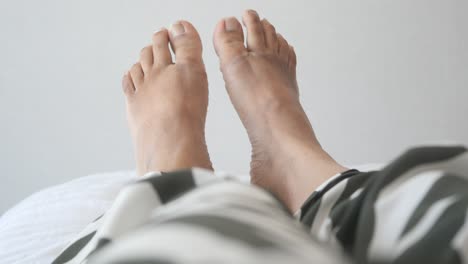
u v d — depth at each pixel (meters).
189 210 0.36
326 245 0.32
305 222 0.57
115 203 0.48
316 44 1.79
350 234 0.46
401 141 1.84
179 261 0.25
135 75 1.20
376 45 1.80
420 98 1.83
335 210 0.50
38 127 1.81
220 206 0.36
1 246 0.81
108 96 1.80
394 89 1.82
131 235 0.30
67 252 0.56
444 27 1.79
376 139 1.84
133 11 1.76
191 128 1.08
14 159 1.82
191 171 0.49
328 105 1.82
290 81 1.16
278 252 0.27
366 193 0.45
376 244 0.40
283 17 1.77
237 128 1.82
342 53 1.80
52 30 1.76
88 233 0.57
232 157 1.84
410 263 0.38
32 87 1.79
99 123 1.81
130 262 0.26
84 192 0.93
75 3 1.75
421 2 1.78
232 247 0.26
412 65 1.81
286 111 1.04
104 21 1.76
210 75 1.79
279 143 0.96
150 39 1.77
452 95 1.82
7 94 1.78
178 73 1.16
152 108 1.12
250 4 1.76
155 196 0.48
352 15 1.78
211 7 1.76
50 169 1.83
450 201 0.38
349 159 1.85
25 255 0.76
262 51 1.17
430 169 0.44
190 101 1.13
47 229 0.83
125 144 1.82
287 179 0.89
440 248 0.37
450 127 1.84
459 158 0.44
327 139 1.84
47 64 1.78
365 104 1.83
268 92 1.09
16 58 1.77
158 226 0.31
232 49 1.16
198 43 1.22
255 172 0.97
